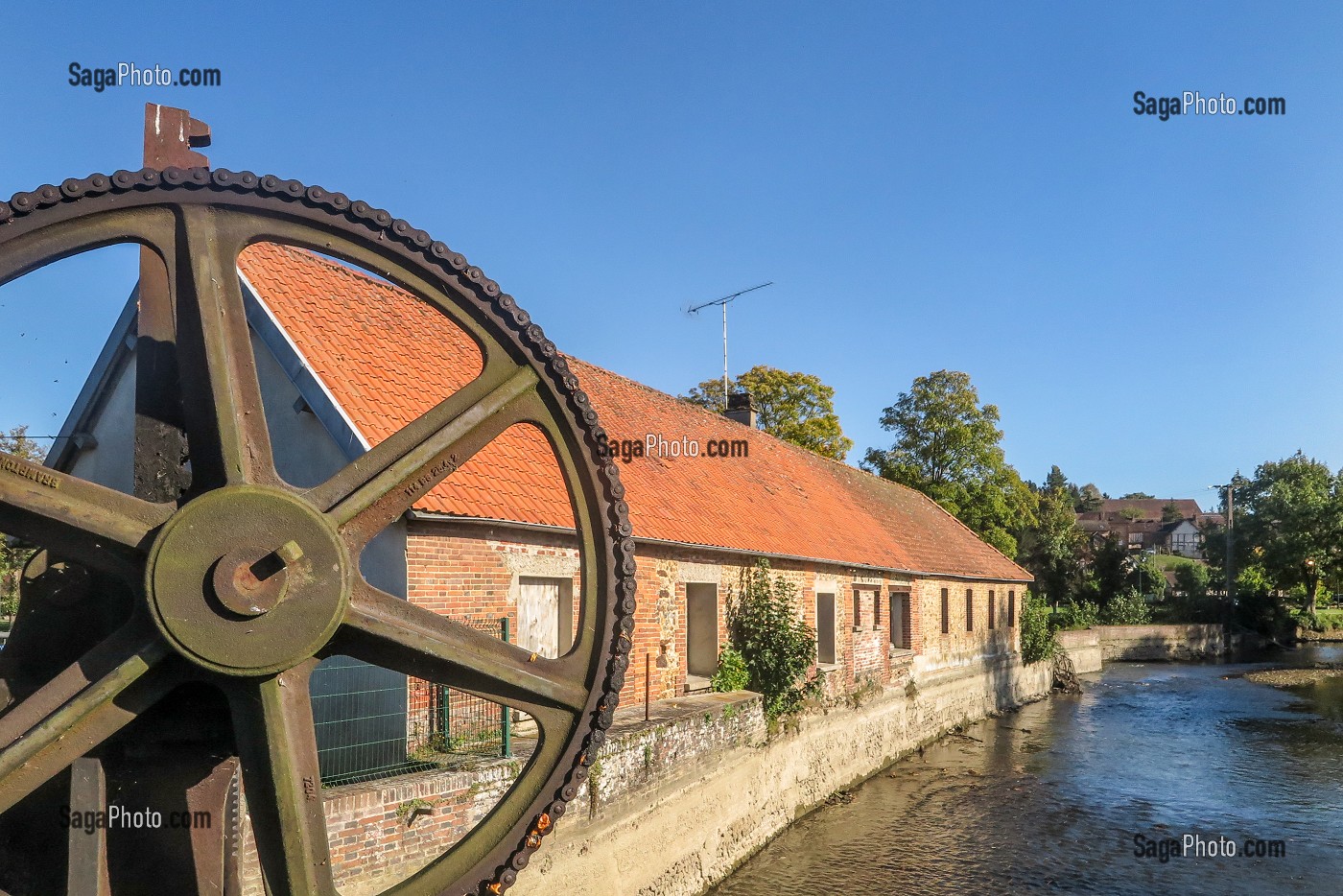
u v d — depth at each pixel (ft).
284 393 31.55
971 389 131.44
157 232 12.02
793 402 110.93
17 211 11.03
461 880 12.73
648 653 38.65
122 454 34.45
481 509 29.81
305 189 12.29
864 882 38.93
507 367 13.67
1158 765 63.52
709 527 44.45
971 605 84.74
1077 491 401.49
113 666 11.16
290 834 11.49
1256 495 198.08
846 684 55.67
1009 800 52.90
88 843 11.19
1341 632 176.55
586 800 29.37
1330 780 59.72
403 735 26.63
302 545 11.59
